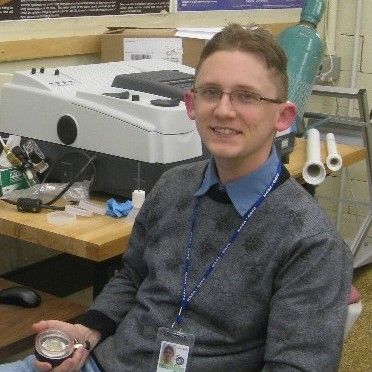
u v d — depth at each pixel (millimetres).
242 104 1294
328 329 1242
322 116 2928
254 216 1336
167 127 1826
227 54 1299
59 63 2668
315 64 2844
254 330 1330
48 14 2578
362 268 3701
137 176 1902
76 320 1630
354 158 2695
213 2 3262
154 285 1429
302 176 2398
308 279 1257
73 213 1873
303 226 1286
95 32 2766
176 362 1351
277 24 3590
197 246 1384
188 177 1469
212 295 1337
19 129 2084
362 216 3850
